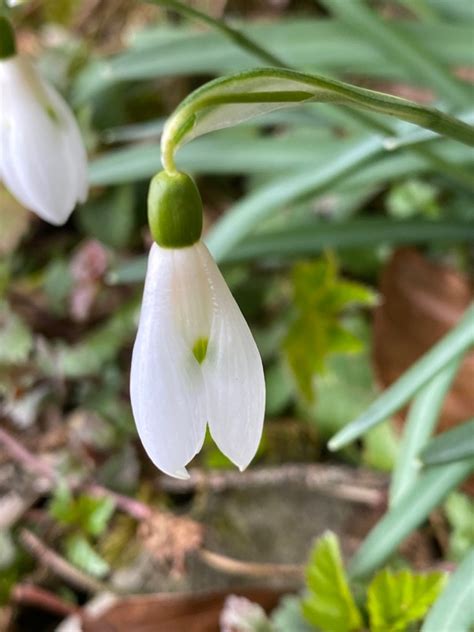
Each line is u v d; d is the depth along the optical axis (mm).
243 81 66
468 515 131
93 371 170
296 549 144
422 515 112
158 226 71
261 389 76
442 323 154
